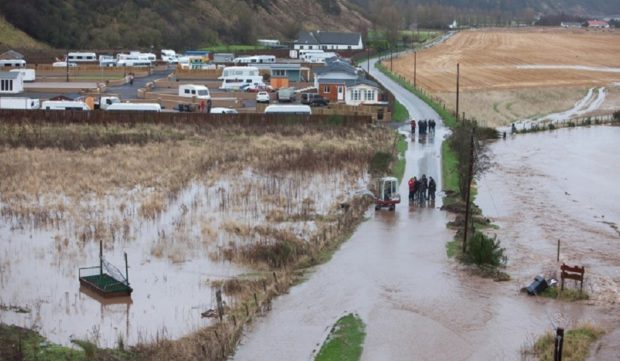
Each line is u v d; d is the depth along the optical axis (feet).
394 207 225.35
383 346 135.13
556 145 361.10
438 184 253.44
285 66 534.78
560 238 205.57
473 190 258.57
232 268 173.37
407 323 144.77
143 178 254.47
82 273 167.63
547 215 229.86
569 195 257.75
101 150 296.92
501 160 319.27
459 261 179.01
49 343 131.95
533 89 557.33
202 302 153.28
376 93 428.97
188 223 206.69
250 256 178.70
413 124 344.28
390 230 204.44
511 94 533.96
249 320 144.56
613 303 155.84
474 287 163.63
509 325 144.15
